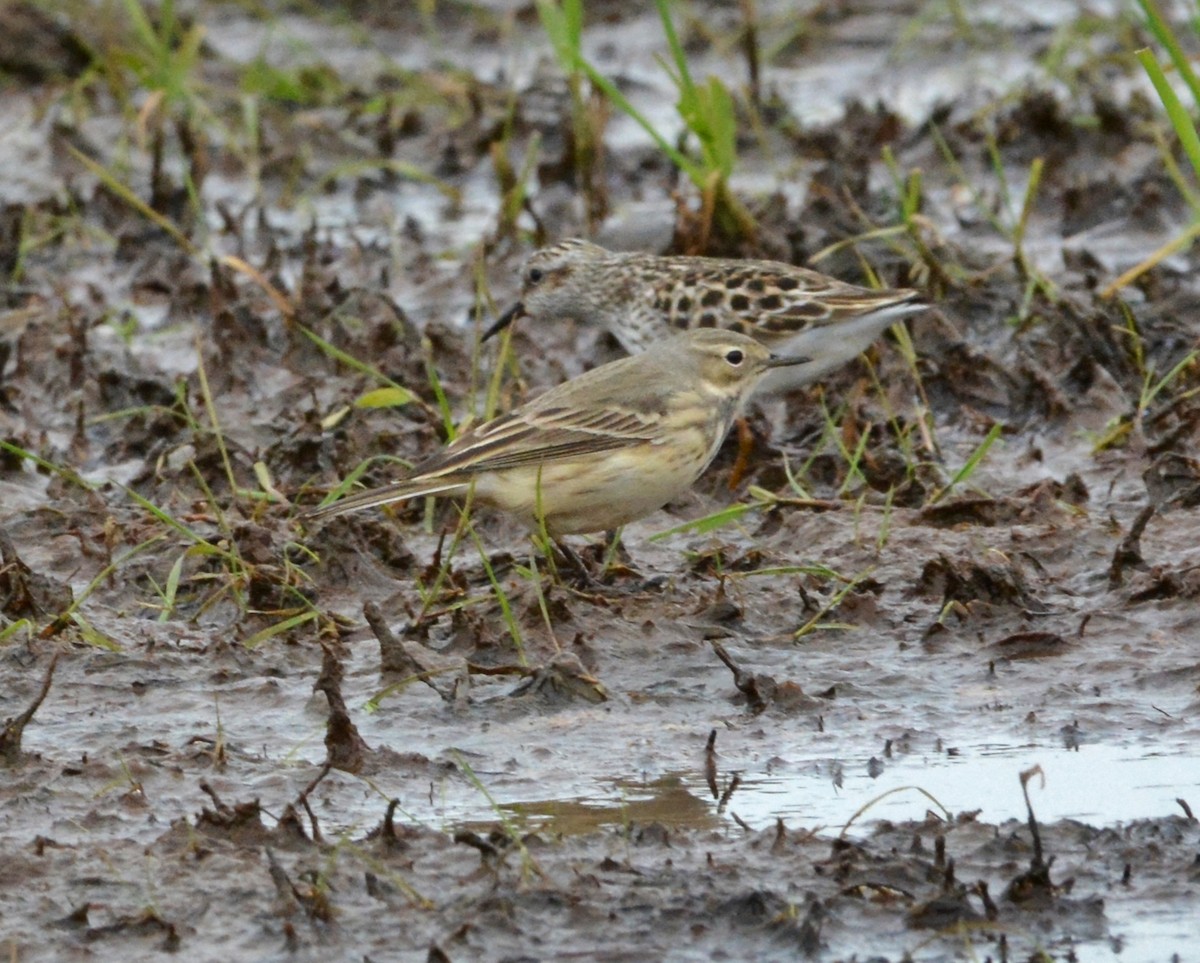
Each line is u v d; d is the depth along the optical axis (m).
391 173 29.88
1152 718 13.63
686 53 35.06
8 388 21.45
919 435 19.36
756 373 16.62
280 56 35.03
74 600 15.94
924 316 21.36
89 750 13.48
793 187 27.81
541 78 32.84
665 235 26.12
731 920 10.80
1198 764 12.88
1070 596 15.71
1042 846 11.55
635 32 36.28
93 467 19.78
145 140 29.66
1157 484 17.53
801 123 30.70
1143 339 21.08
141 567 16.66
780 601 15.73
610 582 16.27
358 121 31.36
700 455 16.20
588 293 21.67
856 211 24.20
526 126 30.80
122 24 34.22
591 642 14.95
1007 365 20.88
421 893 11.23
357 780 12.89
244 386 21.53
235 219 27.44
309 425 19.45
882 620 15.40
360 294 23.30
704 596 15.66
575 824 12.15
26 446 19.94
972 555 16.31
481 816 12.31
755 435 19.16
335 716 13.05
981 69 32.72
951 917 10.78
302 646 15.20
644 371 16.11
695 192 27.66
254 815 11.99
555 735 13.62
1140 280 22.64
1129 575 15.78
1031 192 22.88
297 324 22.50
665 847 11.75
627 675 14.60
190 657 15.00
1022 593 15.35
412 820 12.26
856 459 17.83
